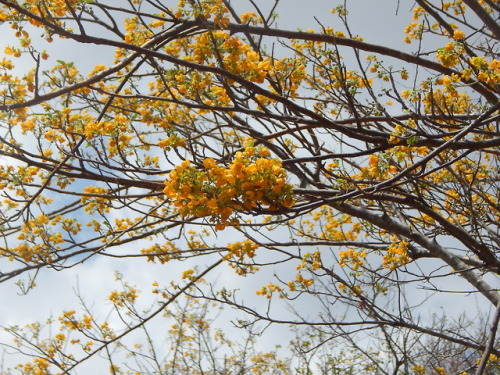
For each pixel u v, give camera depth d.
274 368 8.77
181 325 8.41
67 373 6.44
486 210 5.56
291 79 4.27
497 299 5.02
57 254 5.23
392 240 6.45
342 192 3.76
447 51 3.77
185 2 4.30
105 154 4.01
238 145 5.30
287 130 4.13
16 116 4.15
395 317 5.37
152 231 5.47
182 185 2.40
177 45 5.00
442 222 4.71
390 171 4.06
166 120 4.25
